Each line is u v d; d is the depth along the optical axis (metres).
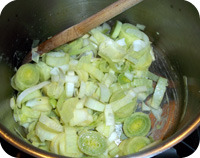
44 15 0.28
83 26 0.23
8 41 0.25
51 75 0.26
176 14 0.26
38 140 0.24
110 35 0.29
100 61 0.27
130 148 0.23
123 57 0.27
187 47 0.26
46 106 0.25
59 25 0.30
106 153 0.23
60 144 0.22
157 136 0.26
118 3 0.21
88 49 0.28
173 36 0.28
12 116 0.24
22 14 0.26
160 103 0.28
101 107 0.24
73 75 0.25
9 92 0.25
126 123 0.25
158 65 0.30
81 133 0.23
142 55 0.28
